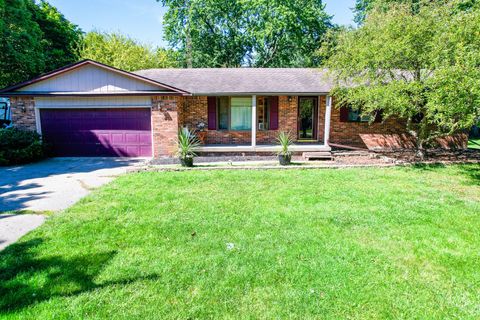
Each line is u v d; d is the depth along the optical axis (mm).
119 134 11859
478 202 5805
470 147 14570
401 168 9094
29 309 2744
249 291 3031
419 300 2891
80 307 2777
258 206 5590
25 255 3730
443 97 6496
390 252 3801
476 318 2658
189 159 9438
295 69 15148
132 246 3980
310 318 2658
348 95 9969
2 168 9742
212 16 25734
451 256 3695
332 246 3965
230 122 13453
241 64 28938
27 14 17797
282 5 23672
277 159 10930
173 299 2908
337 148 13023
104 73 11211
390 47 8266
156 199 6035
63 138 11844
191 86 12500
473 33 6426
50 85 11297
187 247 3947
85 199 6070
